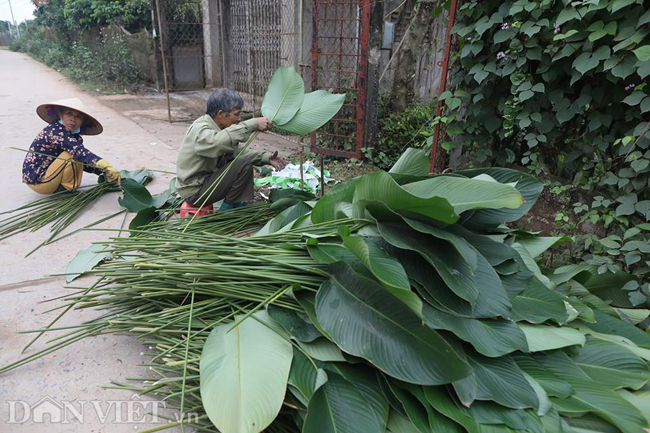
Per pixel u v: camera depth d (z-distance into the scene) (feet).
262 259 6.63
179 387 6.22
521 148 11.19
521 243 7.98
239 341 5.87
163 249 7.75
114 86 36.37
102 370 6.93
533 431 4.97
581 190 9.87
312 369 5.49
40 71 49.42
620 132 8.99
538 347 5.87
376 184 6.08
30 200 12.99
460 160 12.07
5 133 20.47
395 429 5.22
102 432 5.89
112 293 7.43
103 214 12.30
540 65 9.46
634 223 8.99
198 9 34.71
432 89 19.61
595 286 8.63
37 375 6.81
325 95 9.85
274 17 23.72
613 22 8.14
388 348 5.27
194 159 10.41
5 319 8.02
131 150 18.54
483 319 5.83
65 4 51.37
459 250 5.53
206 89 35.91
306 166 16.24
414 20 19.53
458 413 5.01
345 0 18.89
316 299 5.92
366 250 5.41
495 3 10.03
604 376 5.87
